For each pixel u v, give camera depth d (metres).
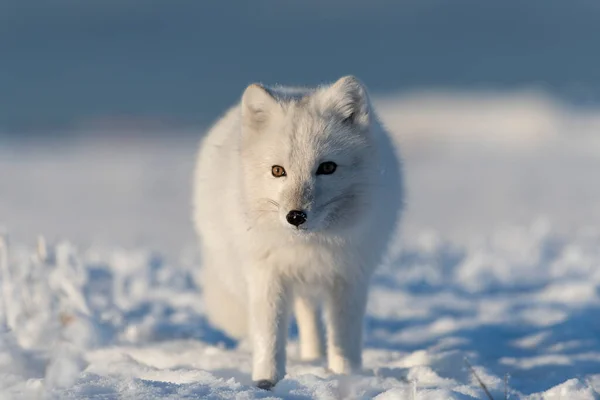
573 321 14.01
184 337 13.87
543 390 9.76
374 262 11.16
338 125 10.48
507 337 13.39
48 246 17.56
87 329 8.59
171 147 99.81
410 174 64.94
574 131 89.31
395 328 14.76
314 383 9.18
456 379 10.24
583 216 40.81
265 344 10.75
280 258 10.80
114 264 21.17
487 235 32.12
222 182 11.51
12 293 10.80
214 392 8.46
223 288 12.56
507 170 65.38
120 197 55.56
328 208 10.23
